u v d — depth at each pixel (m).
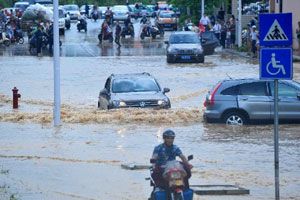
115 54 87.44
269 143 31.91
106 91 41.97
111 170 25.97
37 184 23.45
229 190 22.12
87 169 26.16
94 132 35.59
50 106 46.47
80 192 22.22
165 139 18.42
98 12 163.25
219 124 37.53
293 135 34.00
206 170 25.94
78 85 57.94
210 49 87.88
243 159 28.14
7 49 95.06
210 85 56.41
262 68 19.92
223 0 119.31
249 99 36.91
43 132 35.72
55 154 29.27
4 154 29.28
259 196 21.84
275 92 19.80
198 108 43.88
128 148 30.73
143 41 109.50
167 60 76.50
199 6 121.81
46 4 144.62
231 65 72.88
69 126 38.00
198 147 30.91
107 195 21.84
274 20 20.06
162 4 166.25
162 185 18.23
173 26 132.88
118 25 98.94
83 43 104.12
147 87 43.16
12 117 40.94
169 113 40.09
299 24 76.00
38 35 87.56
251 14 118.81
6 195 21.42
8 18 122.00
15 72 67.56
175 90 53.41
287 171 25.86
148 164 26.66
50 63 76.25
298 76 58.75
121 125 38.09
